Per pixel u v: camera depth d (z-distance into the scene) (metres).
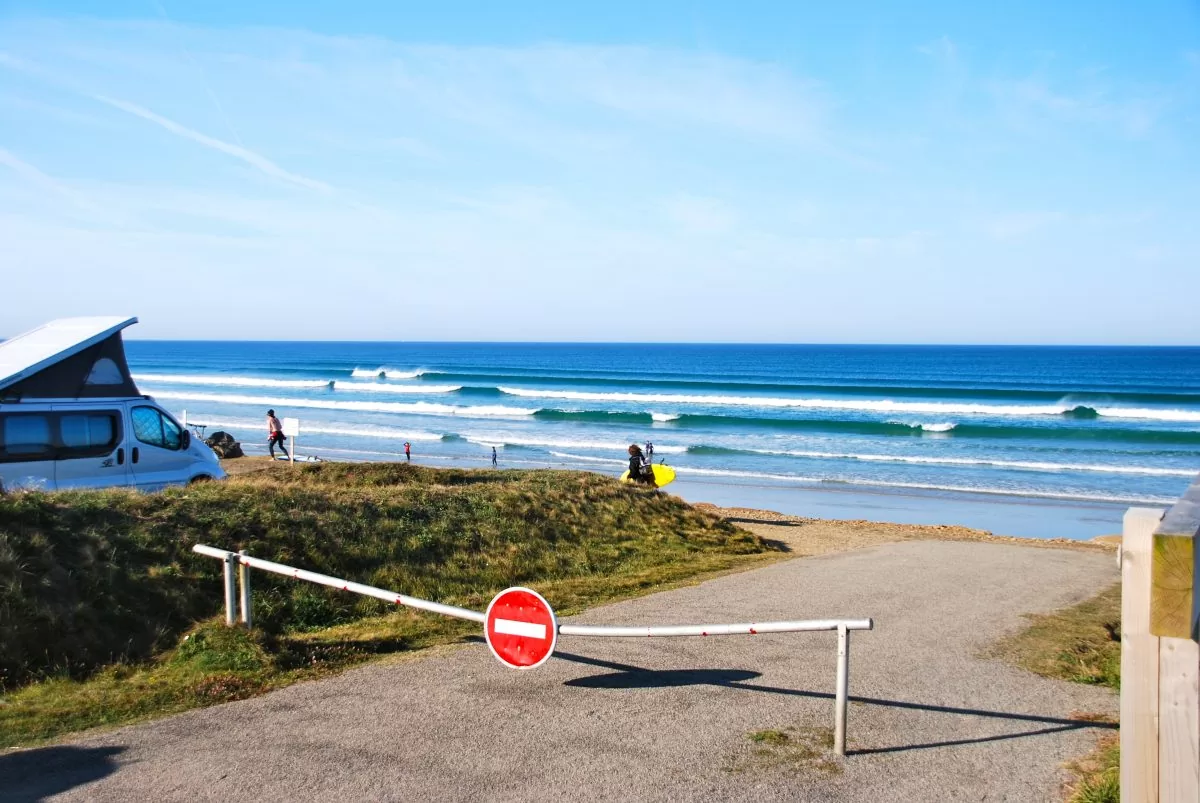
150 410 13.62
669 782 4.95
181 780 5.00
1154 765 2.91
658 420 55.78
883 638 8.52
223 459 27.77
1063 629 9.17
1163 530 2.62
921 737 5.71
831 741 5.61
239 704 6.35
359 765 5.20
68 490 10.81
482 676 6.97
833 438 48.03
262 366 134.00
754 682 6.89
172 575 8.66
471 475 17.53
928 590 11.39
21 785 4.95
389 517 12.05
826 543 17.06
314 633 8.41
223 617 8.20
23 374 11.88
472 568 11.38
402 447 44.25
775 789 4.87
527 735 5.68
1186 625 2.54
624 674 7.07
